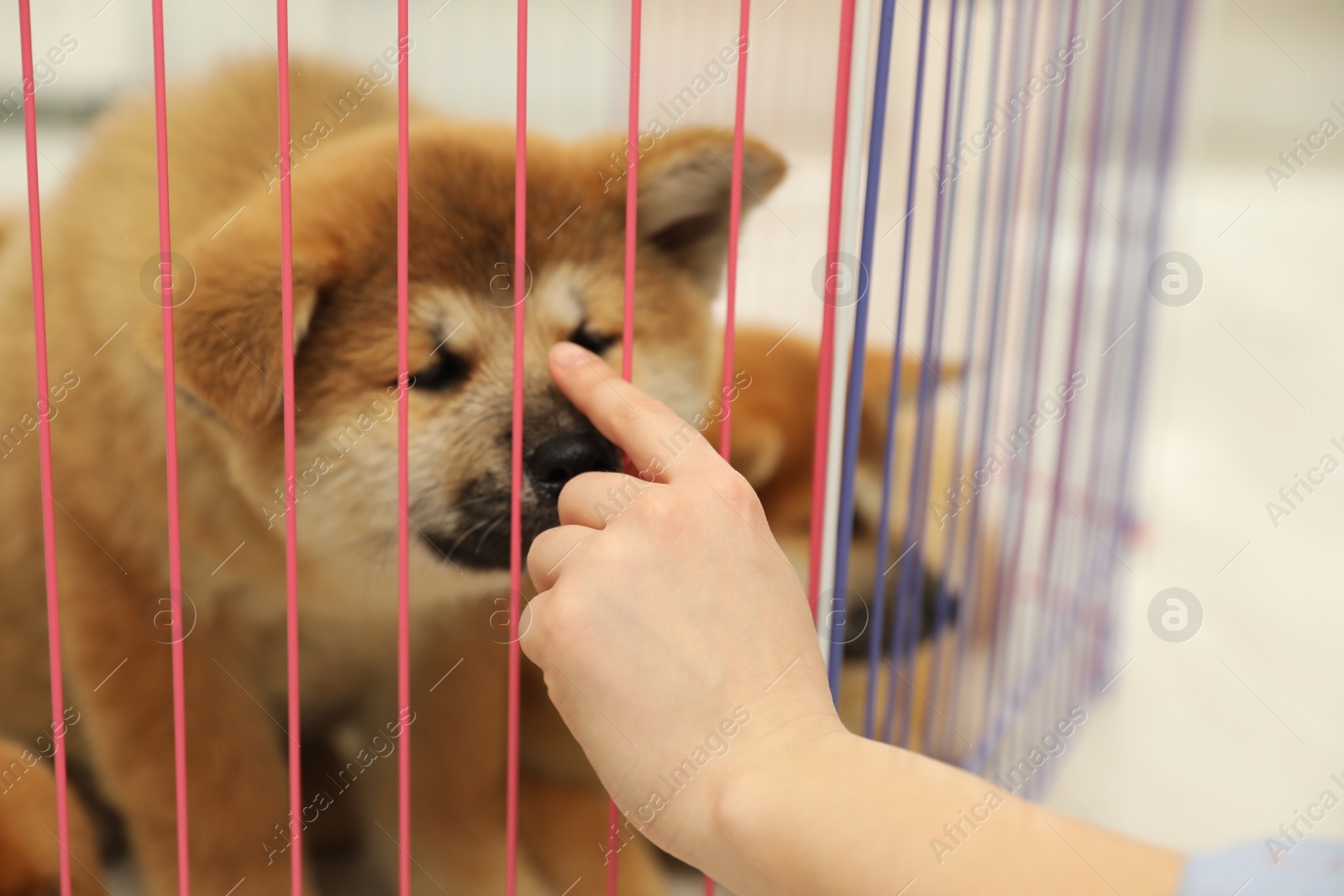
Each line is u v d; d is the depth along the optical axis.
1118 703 1.56
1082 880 0.40
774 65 0.98
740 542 0.49
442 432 0.77
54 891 0.83
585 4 0.96
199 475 0.80
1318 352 2.77
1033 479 1.59
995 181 1.24
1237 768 1.37
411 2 0.87
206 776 0.86
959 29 1.11
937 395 1.13
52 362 0.79
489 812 0.94
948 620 1.20
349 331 0.77
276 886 0.90
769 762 0.45
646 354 0.83
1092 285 1.60
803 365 1.01
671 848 0.48
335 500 0.80
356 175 0.78
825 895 0.43
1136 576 1.91
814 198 0.93
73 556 0.81
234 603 0.88
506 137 0.81
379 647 0.91
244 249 0.73
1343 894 0.34
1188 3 2.14
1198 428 2.48
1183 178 2.56
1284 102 3.63
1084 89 1.44
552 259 0.79
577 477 0.54
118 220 0.77
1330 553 2.01
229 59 0.83
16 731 0.85
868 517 1.06
